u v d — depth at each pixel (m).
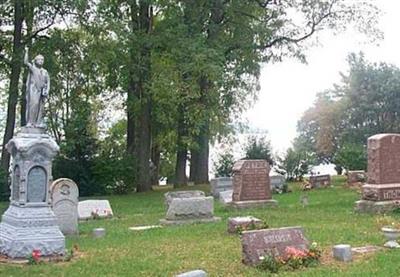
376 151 23.12
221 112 36.97
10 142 16.19
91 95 38.97
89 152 37.34
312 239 16.95
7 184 33.34
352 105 53.44
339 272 12.85
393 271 12.82
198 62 32.44
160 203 31.02
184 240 17.73
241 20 37.91
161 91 33.19
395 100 51.50
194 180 42.50
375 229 18.86
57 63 33.75
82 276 13.09
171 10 36.31
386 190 23.03
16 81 34.06
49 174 16.02
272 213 23.88
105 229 20.86
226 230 19.53
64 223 20.09
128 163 38.31
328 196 30.28
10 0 32.00
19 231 15.30
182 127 39.72
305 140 57.81
